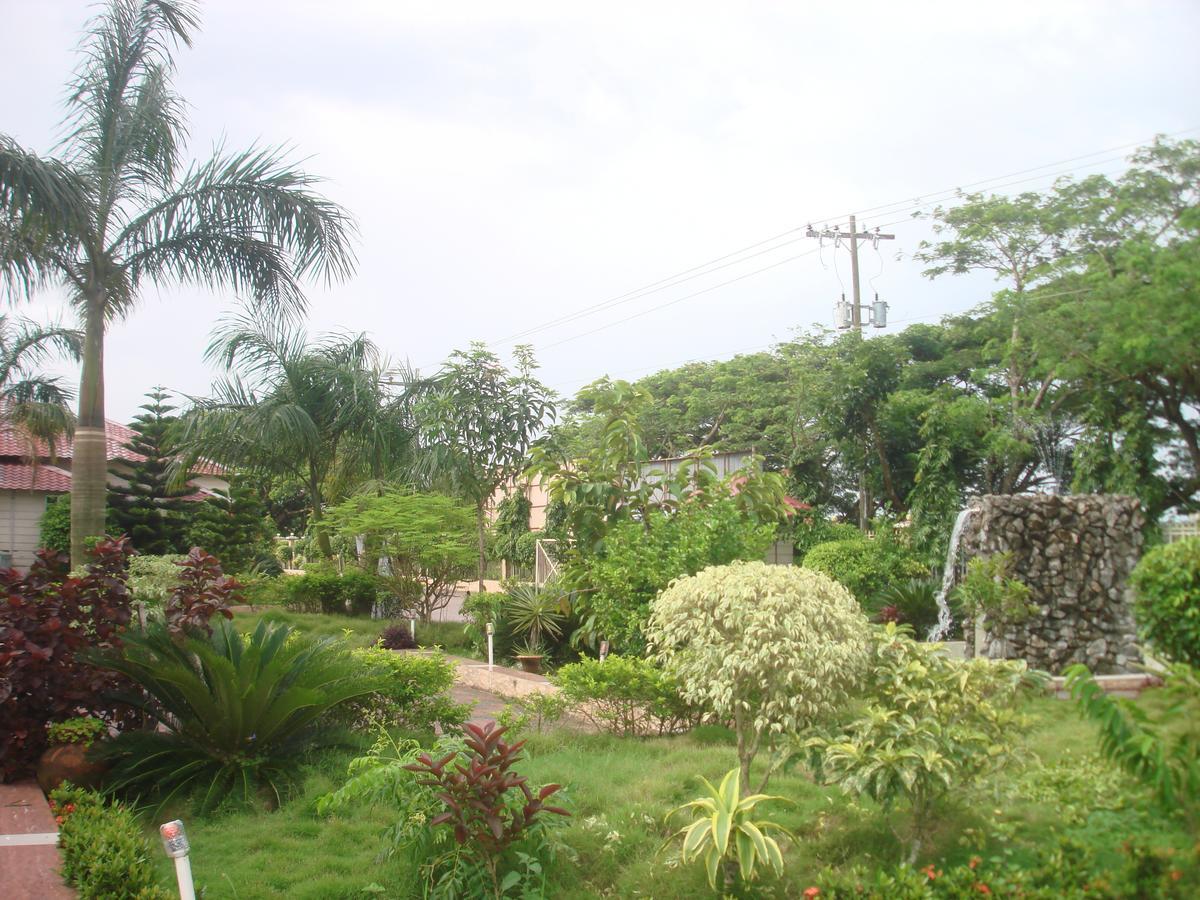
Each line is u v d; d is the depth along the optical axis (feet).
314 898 16.98
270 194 40.70
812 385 74.08
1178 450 55.62
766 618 16.56
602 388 37.09
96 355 38.60
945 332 77.15
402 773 18.84
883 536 58.90
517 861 17.25
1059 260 56.75
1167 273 46.68
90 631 26.03
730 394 91.81
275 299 42.29
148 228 40.01
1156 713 16.56
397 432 66.23
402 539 56.95
